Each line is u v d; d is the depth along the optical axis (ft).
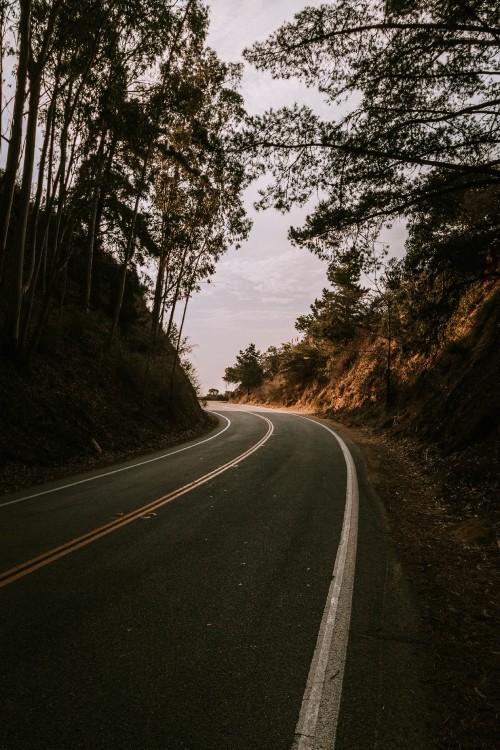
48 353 53.98
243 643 11.32
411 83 23.54
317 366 140.26
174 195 62.75
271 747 7.91
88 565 16.60
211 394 261.65
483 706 8.94
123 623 12.35
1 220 44.37
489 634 11.70
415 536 19.95
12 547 18.66
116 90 43.52
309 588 14.53
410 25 21.17
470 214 25.22
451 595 14.03
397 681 9.75
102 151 49.62
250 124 23.65
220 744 7.99
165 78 47.44
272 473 35.37
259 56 24.35
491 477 23.86
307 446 51.98
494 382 31.53
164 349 88.63
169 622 12.40
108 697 9.28
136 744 8.01
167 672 10.12
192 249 66.08
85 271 74.95
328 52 23.53
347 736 8.17
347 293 100.48
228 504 25.64
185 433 70.49
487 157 24.22
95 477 35.83
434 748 7.88
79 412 49.21
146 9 43.73
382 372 82.69
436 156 23.52
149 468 39.58
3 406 40.27
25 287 46.21
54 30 43.80
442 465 31.27
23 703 9.11
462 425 32.68
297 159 24.13
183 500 26.78
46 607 13.32
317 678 9.83
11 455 37.24
